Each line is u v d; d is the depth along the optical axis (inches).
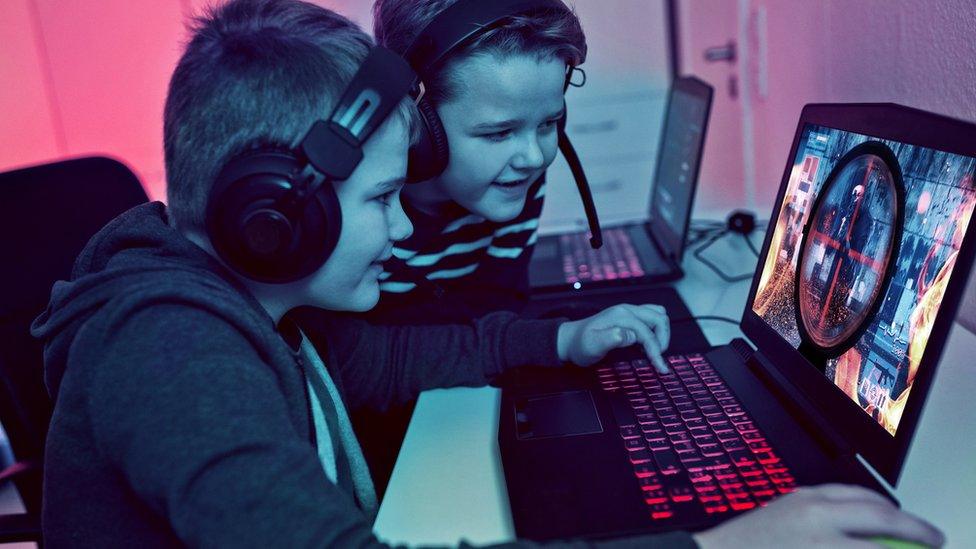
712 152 99.8
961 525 24.6
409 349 39.2
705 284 49.2
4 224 42.8
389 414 41.1
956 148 24.5
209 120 26.2
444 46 34.3
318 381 32.7
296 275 26.2
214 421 22.4
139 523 26.7
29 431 41.0
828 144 33.1
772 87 68.1
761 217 64.9
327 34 27.8
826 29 51.6
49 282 43.4
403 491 29.5
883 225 27.8
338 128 25.1
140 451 22.5
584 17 105.2
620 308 37.4
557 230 65.7
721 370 34.8
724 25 98.2
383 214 28.1
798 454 27.4
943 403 31.6
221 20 28.3
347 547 21.6
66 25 101.2
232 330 25.3
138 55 102.3
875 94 44.7
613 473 28.0
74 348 25.2
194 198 27.1
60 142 105.1
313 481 22.6
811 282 31.9
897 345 25.3
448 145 36.4
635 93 107.2
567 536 24.9
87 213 46.4
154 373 23.2
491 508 27.9
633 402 33.1
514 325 39.3
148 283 25.2
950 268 23.5
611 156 110.0
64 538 26.8
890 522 21.5
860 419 26.5
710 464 27.7
